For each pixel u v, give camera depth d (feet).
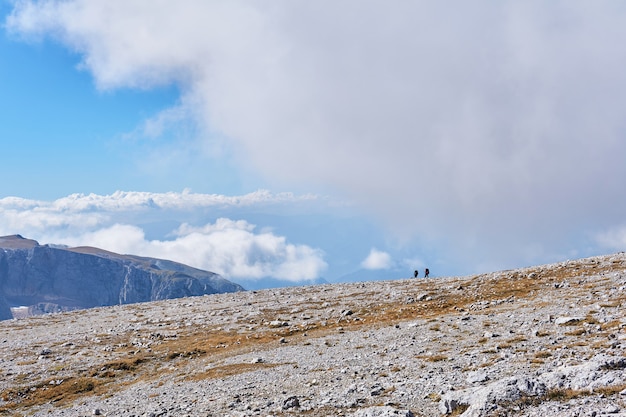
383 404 79.10
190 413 91.71
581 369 71.10
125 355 177.68
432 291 243.60
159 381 137.28
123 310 306.96
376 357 122.21
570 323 119.55
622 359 71.00
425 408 74.43
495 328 134.00
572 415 58.90
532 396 66.85
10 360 179.63
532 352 97.60
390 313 208.03
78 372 158.61
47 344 205.67
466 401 70.95
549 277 219.61
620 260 225.76
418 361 108.78
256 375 121.08
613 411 56.85
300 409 82.89
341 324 199.82
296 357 140.05
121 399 121.29
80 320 276.62
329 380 103.24
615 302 136.46
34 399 136.15
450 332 139.64
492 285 230.68
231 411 88.48
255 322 225.15
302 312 239.50
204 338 198.80
